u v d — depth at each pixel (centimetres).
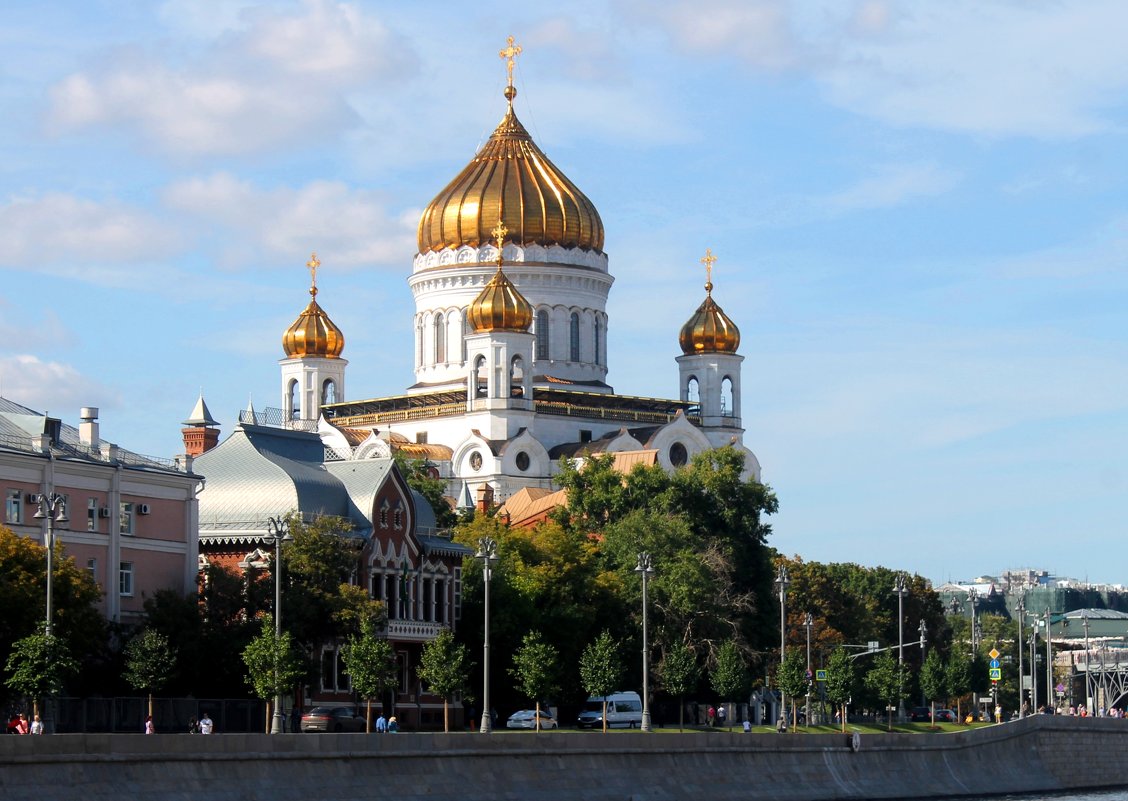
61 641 10969
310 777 10925
